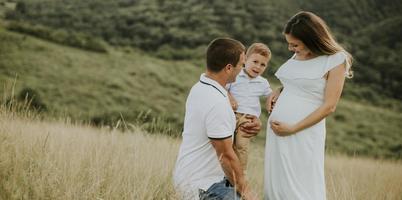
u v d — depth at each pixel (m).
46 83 61.25
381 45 103.56
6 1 91.44
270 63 88.88
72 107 56.59
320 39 3.94
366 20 115.69
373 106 80.88
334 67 3.91
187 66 85.38
